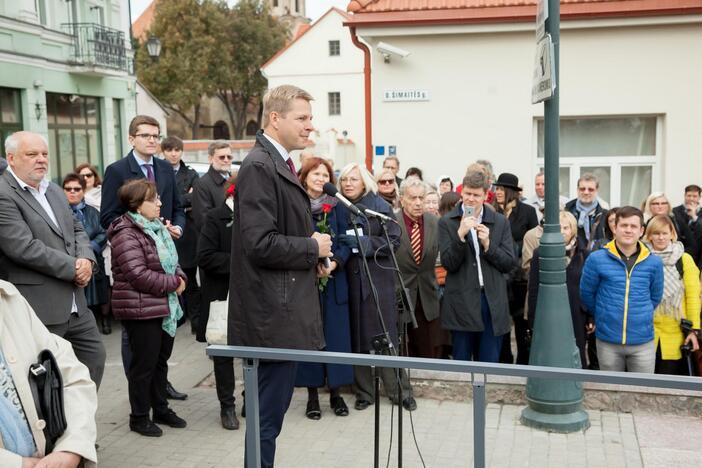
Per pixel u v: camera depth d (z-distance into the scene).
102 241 7.00
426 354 5.35
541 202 7.46
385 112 9.98
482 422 2.75
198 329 4.95
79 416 2.32
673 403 2.75
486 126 9.80
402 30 9.65
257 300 3.11
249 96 53.41
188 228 7.19
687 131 9.34
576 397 2.78
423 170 10.00
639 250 4.61
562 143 9.91
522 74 9.63
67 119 20.77
